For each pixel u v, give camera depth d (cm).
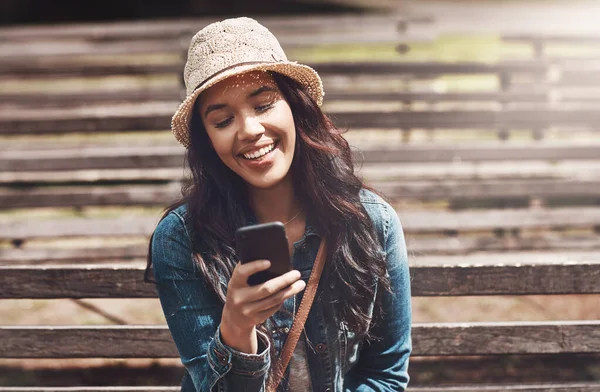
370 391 165
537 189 480
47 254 460
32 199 474
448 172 511
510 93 595
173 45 720
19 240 484
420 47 1112
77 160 497
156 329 236
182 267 154
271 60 146
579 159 518
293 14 1385
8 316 390
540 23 748
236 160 148
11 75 711
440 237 491
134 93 628
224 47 144
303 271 158
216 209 156
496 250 459
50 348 238
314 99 154
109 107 627
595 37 681
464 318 380
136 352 237
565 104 601
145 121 511
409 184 477
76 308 401
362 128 540
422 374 322
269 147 148
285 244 129
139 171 515
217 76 140
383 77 732
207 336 152
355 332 158
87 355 238
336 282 157
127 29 749
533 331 230
